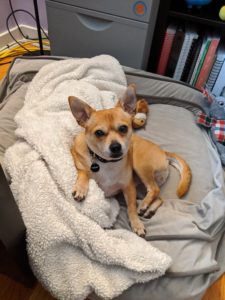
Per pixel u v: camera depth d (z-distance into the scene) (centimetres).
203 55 162
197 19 148
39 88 140
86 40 168
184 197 118
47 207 91
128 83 160
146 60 169
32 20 234
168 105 160
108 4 147
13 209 78
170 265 88
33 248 87
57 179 98
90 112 96
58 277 88
